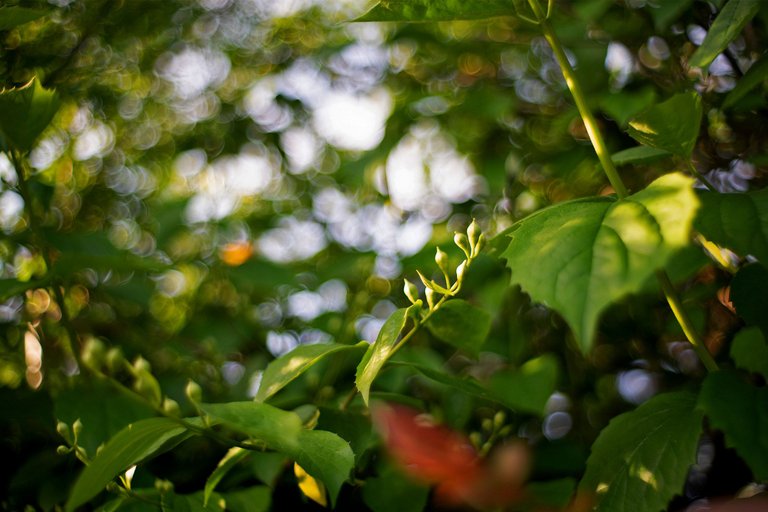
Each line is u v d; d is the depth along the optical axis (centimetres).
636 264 29
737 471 55
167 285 79
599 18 63
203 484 55
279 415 36
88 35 73
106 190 84
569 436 63
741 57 55
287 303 76
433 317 41
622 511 36
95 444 44
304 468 34
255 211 90
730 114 56
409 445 45
